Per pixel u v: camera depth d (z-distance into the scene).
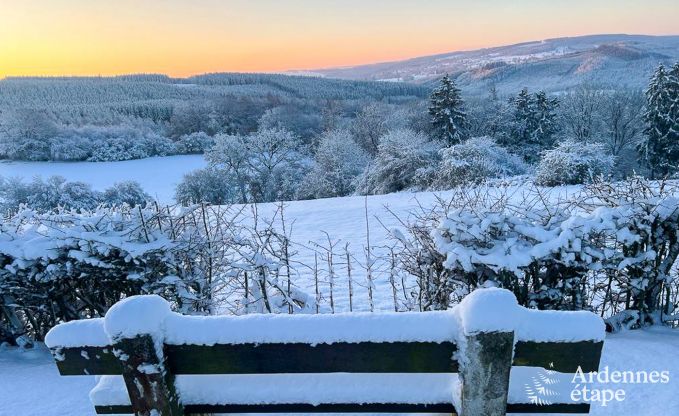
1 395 3.09
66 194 23.41
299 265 7.93
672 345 3.30
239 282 4.11
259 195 31.75
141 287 3.83
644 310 3.86
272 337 1.31
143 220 3.90
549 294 3.42
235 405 1.46
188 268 4.00
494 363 1.23
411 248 3.83
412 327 1.28
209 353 1.34
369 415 1.94
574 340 1.25
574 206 4.05
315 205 15.55
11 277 3.86
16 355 3.93
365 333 1.29
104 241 3.65
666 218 3.57
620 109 34.31
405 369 1.32
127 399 1.50
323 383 1.45
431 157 23.50
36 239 3.80
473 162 19.48
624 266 3.54
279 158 32.59
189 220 4.15
